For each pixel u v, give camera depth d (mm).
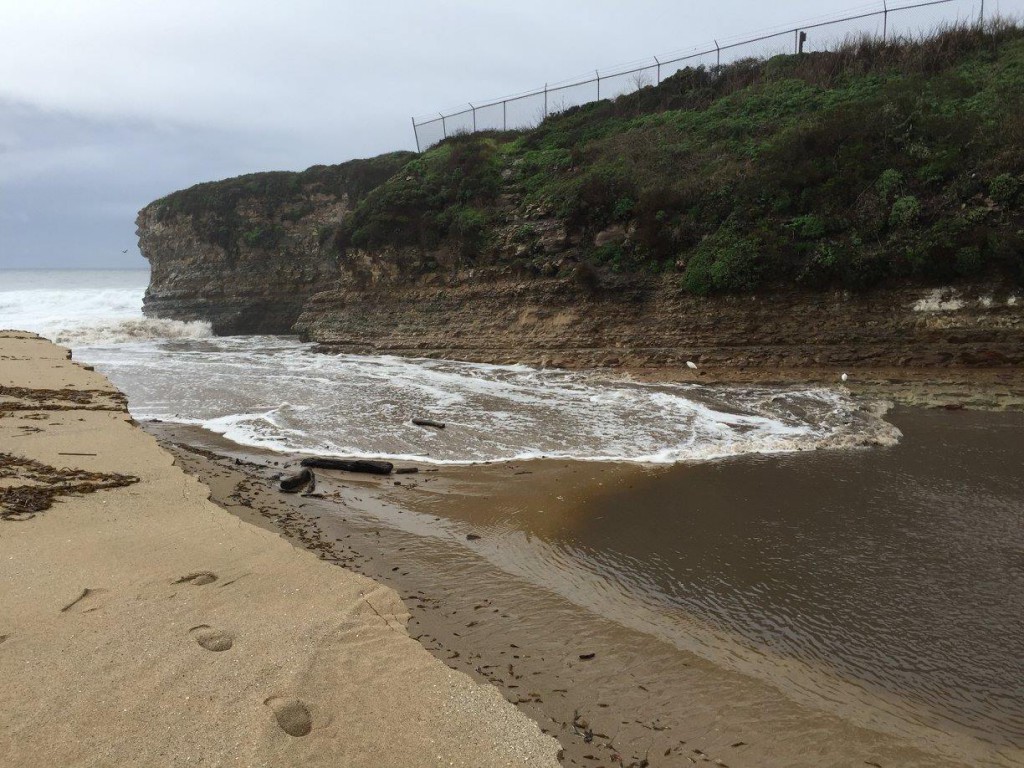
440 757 3602
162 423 13438
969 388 13445
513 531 7566
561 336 19656
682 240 18703
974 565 6387
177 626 4535
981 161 15188
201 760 3221
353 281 26375
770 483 9008
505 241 21984
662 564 6641
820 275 15969
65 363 16625
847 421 11953
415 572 6461
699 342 17422
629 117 26062
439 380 17688
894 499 8234
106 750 3209
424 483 9328
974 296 14453
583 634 5328
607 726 4195
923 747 4020
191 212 37156
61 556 5512
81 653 4051
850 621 5477
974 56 20172
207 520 6777
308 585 5543
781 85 22953
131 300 45594
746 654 5043
